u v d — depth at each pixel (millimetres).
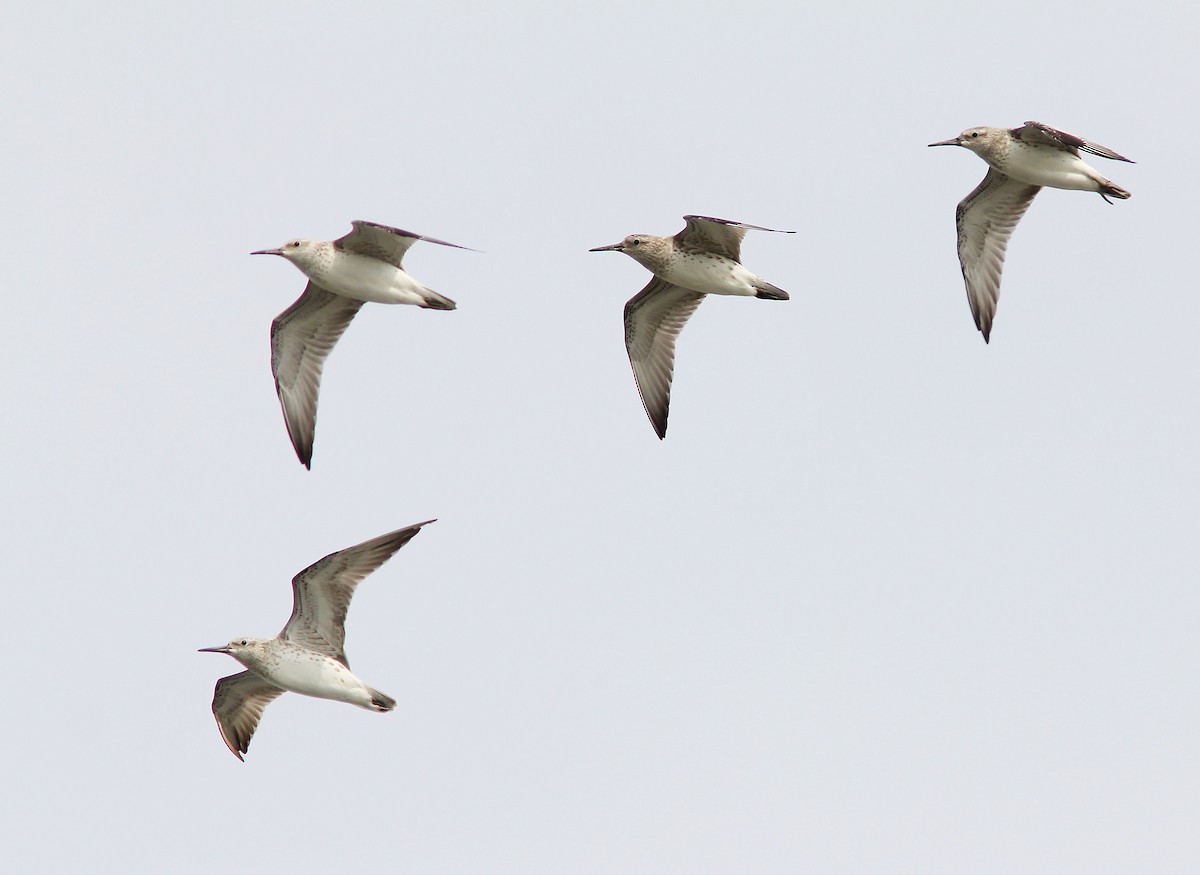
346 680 23156
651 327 28500
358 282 25891
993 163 27625
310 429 27031
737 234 26531
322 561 22875
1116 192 27125
